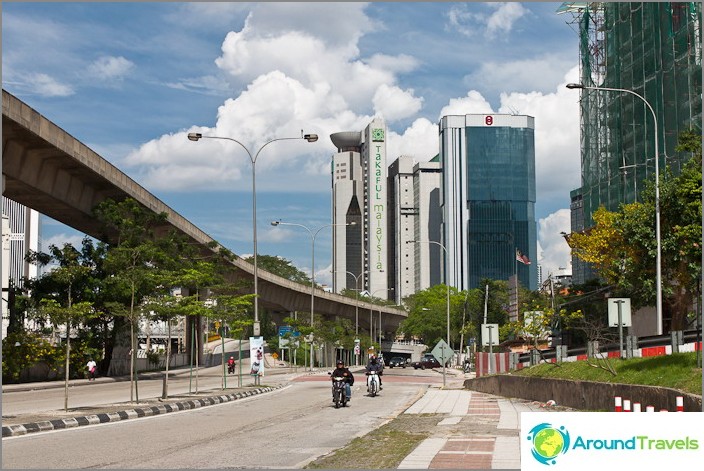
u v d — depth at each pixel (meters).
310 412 25.34
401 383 49.88
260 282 85.31
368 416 23.47
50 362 44.81
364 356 121.50
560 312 45.03
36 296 46.34
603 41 63.12
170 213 60.22
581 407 23.00
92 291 47.88
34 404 27.73
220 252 54.47
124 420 21.80
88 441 16.17
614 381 21.22
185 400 28.66
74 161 43.38
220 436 17.41
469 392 38.50
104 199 51.81
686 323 37.97
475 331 94.75
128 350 60.00
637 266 37.72
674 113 50.00
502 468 11.61
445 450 13.91
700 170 34.50
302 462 12.86
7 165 39.25
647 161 51.47
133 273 27.91
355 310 121.44
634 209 38.03
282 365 95.06
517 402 29.58
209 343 127.31
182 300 28.55
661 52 50.88
